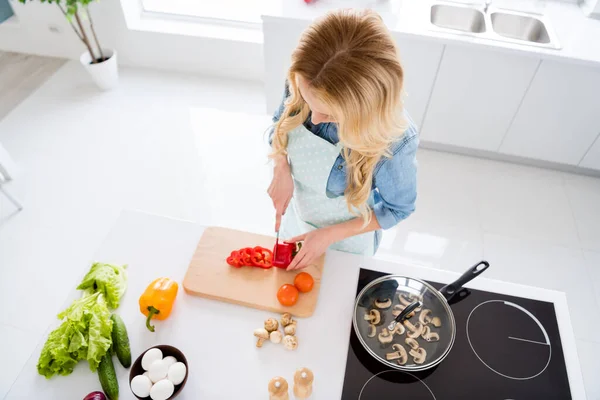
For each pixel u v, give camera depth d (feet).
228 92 10.26
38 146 8.72
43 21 10.29
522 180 8.47
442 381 2.93
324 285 3.44
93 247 7.06
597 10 7.67
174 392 2.78
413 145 3.04
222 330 3.18
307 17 7.26
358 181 3.17
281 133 3.49
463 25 8.30
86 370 2.97
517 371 2.98
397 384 2.91
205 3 10.44
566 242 7.43
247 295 3.31
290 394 2.88
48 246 7.05
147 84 10.37
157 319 3.23
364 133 2.58
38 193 7.83
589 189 8.36
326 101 2.47
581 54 6.80
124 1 9.74
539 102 7.55
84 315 3.04
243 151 8.80
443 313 3.18
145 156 8.62
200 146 8.87
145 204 7.74
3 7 10.41
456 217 7.74
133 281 3.44
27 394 2.85
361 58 2.27
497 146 8.45
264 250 3.56
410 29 7.12
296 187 4.06
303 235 3.56
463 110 8.02
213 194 7.95
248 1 10.48
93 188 7.97
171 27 10.22
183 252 3.66
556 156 8.30
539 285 6.79
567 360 3.03
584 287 6.78
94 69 9.53
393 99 2.45
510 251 7.25
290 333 3.11
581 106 7.41
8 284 6.56
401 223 7.60
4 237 7.16
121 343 2.99
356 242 4.10
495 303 3.33
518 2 8.14
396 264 3.59
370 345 3.04
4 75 10.41
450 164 8.71
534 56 6.86
